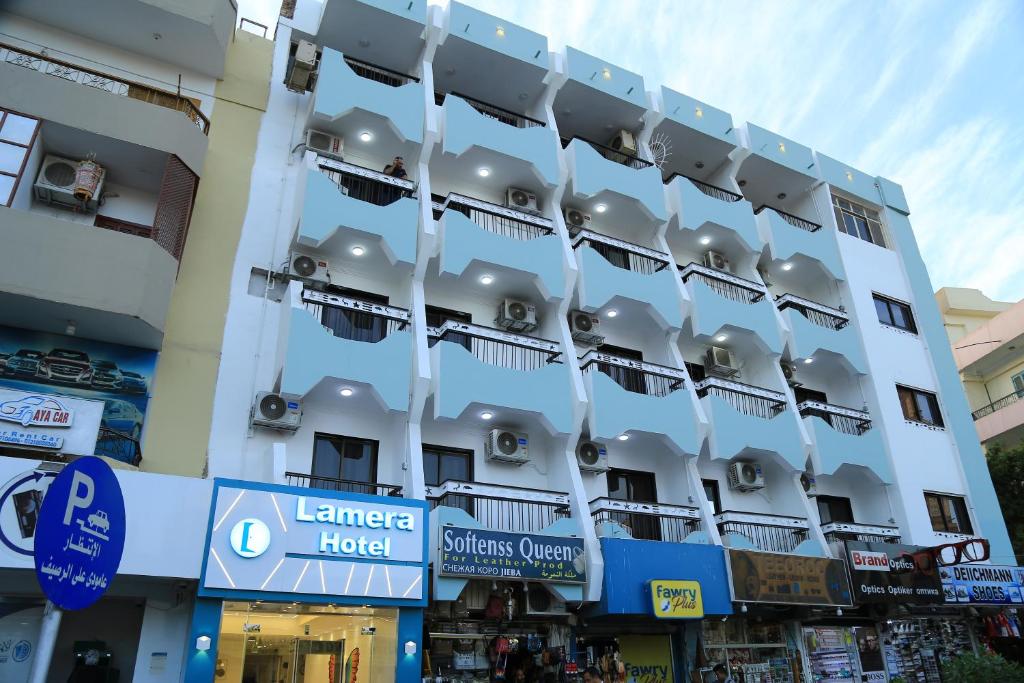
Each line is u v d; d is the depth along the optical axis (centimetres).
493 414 1631
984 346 3462
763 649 1783
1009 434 3169
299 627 1264
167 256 1370
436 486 1488
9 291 1203
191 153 1505
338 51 1853
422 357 1537
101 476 557
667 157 2411
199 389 1426
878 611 1917
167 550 1127
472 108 1895
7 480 1048
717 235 2233
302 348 1423
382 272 1730
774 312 2138
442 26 1973
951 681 1614
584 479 1755
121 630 1245
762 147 2448
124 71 1652
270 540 1184
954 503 2231
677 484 1825
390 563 1266
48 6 1563
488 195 2011
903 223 2703
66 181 1431
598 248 1992
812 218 2562
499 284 1809
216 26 1658
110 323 1310
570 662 1545
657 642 1677
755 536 1833
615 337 2003
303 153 1753
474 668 1453
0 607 1177
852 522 2102
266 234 1630
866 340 2311
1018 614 2169
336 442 1536
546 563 1438
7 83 1364
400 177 1795
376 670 1273
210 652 1109
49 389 1301
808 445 1984
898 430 2208
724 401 1883
